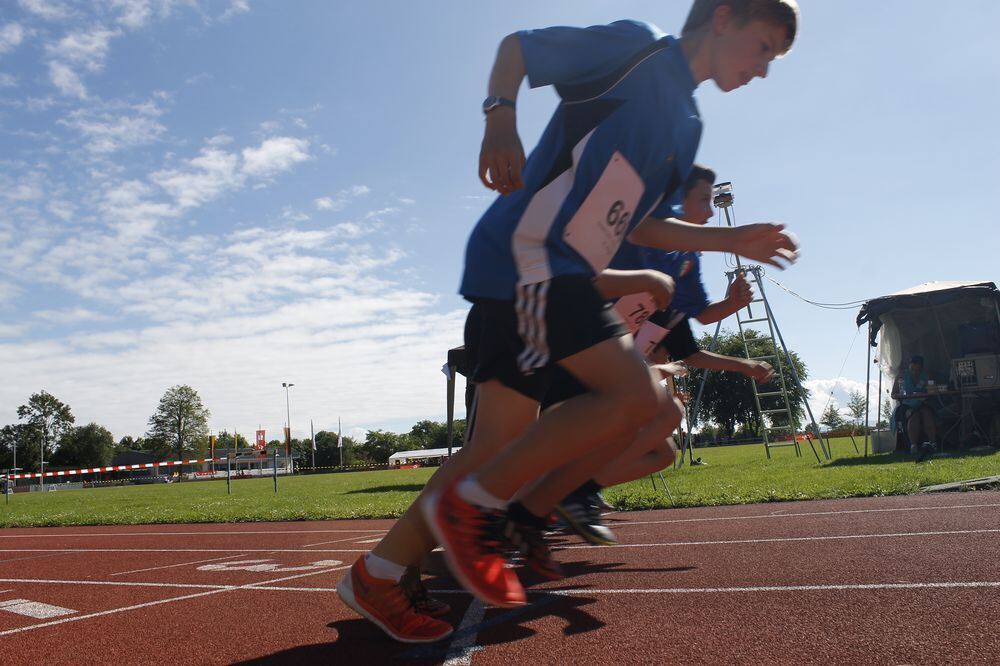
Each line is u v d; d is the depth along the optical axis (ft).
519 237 6.29
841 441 105.70
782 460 50.34
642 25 6.74
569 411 5.96
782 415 207.41
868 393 48.83
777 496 20.83
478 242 6.55
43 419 369.09
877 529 13.17
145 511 35.60
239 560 15.30
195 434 360.07
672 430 13.07
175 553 17.66
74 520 32.22
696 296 12.94
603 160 6.41
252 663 6.91
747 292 12.94
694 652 6.31
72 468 372.17
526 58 6.21
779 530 14.16
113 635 8.45
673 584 9.39
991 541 10.87
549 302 6.08
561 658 6.41
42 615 10.00
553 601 8.86
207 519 28.76
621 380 5.95
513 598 6.06
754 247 7.57
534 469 5.96
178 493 69.36
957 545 10.77
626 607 8.23
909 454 41.09
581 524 8.75
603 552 12.98
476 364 7.49
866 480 23.13
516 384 7.05
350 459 418.31
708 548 12.46
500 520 6.20
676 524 16.81
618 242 6.88
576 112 6.47
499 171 6.06
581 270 6.25
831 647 6.19
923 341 45.55
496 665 6.34
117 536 24.38
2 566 17.02
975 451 38.11
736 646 6.40
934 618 6.84
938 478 21.45
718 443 219.82
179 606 10.09
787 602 7.90
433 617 8.26
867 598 7.81
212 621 8.93
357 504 31.07
